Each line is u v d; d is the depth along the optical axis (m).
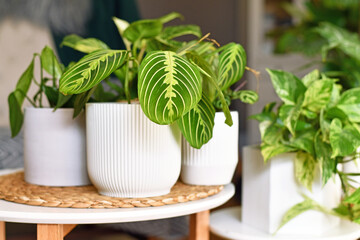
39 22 2.22
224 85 0.80
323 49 1.64
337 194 0.96
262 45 4.14
